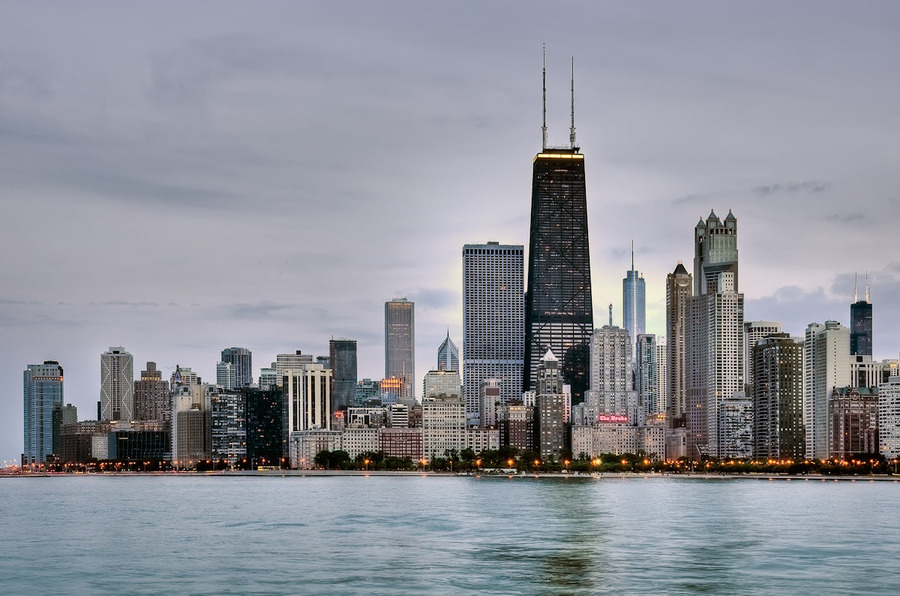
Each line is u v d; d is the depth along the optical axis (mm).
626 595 191750
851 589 198375
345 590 198625
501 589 198125
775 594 192875
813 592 195250
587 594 192625
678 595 192125
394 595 192875
